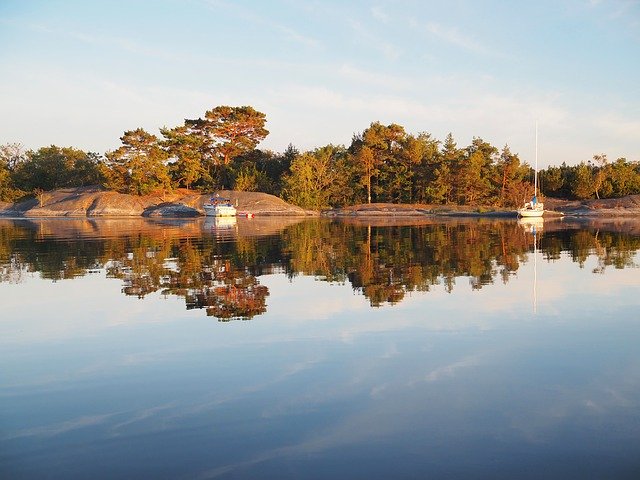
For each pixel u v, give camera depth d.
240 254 21.31
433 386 6.18
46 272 16.45
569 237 30.00
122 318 9.98
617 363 6.96
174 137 88.88
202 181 92.62
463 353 7.47
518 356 7.31
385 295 11.93
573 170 95.56
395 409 5.54
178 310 10.60
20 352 7.88
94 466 4.52
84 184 99.38
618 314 9.78
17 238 32.69
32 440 5.00
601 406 5.55
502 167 87.31
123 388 6.32
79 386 6.42
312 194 87.38
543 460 4.47
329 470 4.37
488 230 37.69
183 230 40.28
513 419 5.27
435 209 79.94
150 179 84.44
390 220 59.59
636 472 4.26
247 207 79.81
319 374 6.66
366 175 88.06
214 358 7.40
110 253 22.25
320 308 10.60
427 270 16.05
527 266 16.75
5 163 106.69
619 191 91.75
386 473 4.31
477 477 4.22
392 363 7.05
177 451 4.74
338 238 30.14
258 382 6.42
